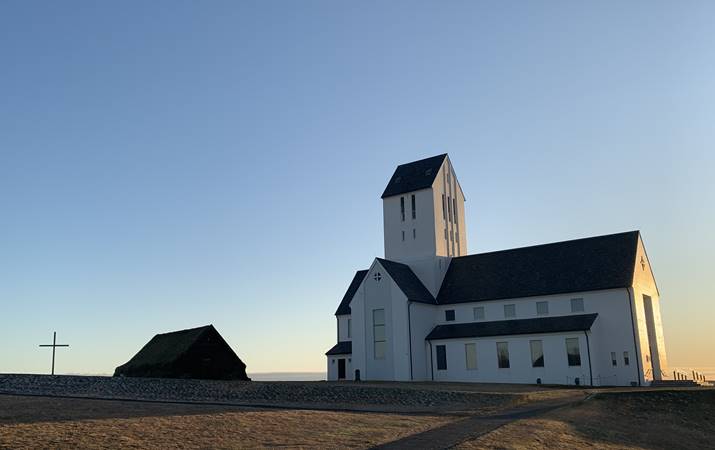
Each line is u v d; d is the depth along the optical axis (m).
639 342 56.69
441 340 65.25
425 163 76.62
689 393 38.91
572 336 57.44
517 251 69.69
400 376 63.81
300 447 20.52
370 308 67.19
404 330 64.31
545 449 23.45
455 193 77.88
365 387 40.12
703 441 31.72
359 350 66.94
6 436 19.83
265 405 33.75
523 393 40.56
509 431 25.25
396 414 30.39
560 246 67.06
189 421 24.73
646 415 34.88
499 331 62.12
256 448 20.16
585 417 31.83
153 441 20.52
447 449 20.83
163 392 39.03
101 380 41.94
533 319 62.25
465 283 69.50
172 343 49.22
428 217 72.31
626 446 27.03
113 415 25.91
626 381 56.41
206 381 42.00
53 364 56.00
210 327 47.69
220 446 20.23
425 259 71.50
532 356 59.41
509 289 65.12
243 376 48.31
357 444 21.44
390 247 74.50
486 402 36.25
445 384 54.44
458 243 76.50
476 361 62.69
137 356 51.84
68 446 19.02
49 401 31.05
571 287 60.75
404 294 64.88
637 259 61.31
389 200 75.81
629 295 57.75
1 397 33.62
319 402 36.56
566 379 57.09
